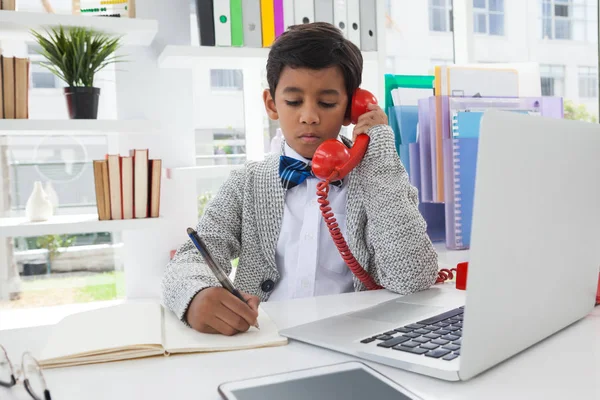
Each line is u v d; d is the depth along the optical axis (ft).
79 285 7.25
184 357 2.13
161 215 6.18
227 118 7.31
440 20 8.41
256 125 7.01
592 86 8.68
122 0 5.81
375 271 3.68
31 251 7.07
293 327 2.43
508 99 5.12
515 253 1.80
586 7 8.57
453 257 4.56
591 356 1.97
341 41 3.56
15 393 1.77
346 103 3.66
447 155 4.80
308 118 3.48
